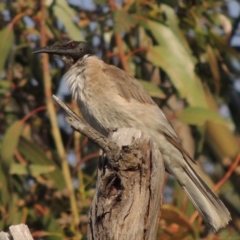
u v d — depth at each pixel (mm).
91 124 11859
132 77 11945
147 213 8227
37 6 13375
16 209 12250
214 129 13828
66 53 12586
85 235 11461
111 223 8164
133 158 8211
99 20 13375
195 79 13039
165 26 13273
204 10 13945
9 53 13398
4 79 13766
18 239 8305
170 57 13094
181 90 12984
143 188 8234
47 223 11906
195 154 13359
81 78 11875
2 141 12523
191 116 12617
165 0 13531
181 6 13875
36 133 13875
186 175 11477
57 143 12398
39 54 13852
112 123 11695
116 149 8258
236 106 14531
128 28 12773
